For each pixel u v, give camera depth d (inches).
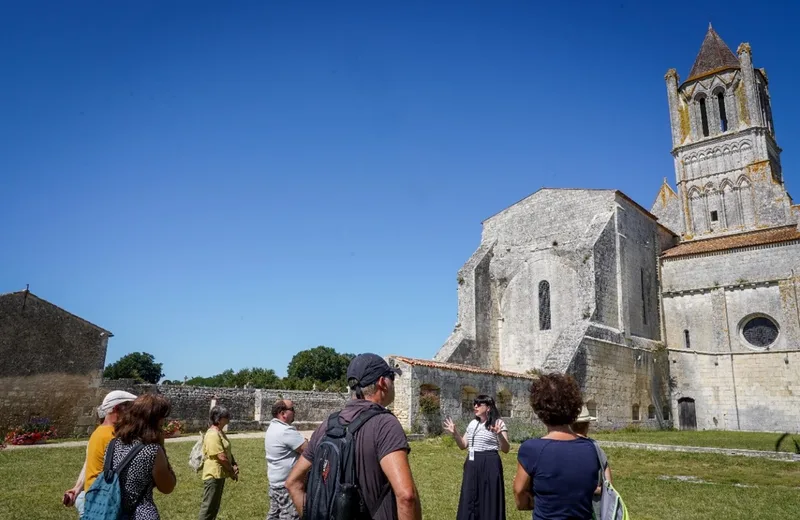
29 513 406.0
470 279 1505.9
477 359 1451.8
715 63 1939.0
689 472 660.1
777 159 1962.4
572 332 1259.8
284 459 280.5
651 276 1611.7
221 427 335.9
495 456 292.8
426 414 944.3
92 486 190.1
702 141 1892.2
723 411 1460.4
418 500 144.4
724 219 1808.6
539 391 182.4
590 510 162.7
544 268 1501.0
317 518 142.4
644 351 1443.2
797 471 671.1
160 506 434.6
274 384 2773.1
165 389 1092.5
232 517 401.7
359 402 163.5
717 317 1550.2
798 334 1419.8
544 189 1568.7
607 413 1258.0
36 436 911.0
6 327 954.7
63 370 1001.5
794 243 1472.7
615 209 1453.0
